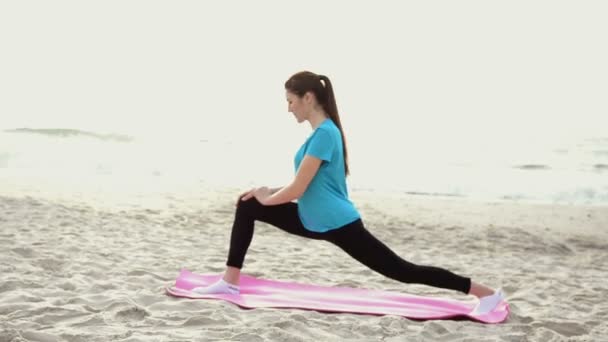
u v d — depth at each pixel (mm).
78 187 11922
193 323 3508
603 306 4902
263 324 3531
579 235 9516
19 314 3523
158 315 3652
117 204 9672
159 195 11289
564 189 16719
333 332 3580
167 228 7855
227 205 10234
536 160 23156
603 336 3963
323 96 4035
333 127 3986
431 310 4191
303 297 4316
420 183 17234
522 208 12359
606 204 14820
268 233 7887
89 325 3412
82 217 7883
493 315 4074
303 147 4035
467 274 6191
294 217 4102
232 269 4242
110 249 5992
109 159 19328
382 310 4098
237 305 4008
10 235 6188
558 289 5480
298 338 3303
